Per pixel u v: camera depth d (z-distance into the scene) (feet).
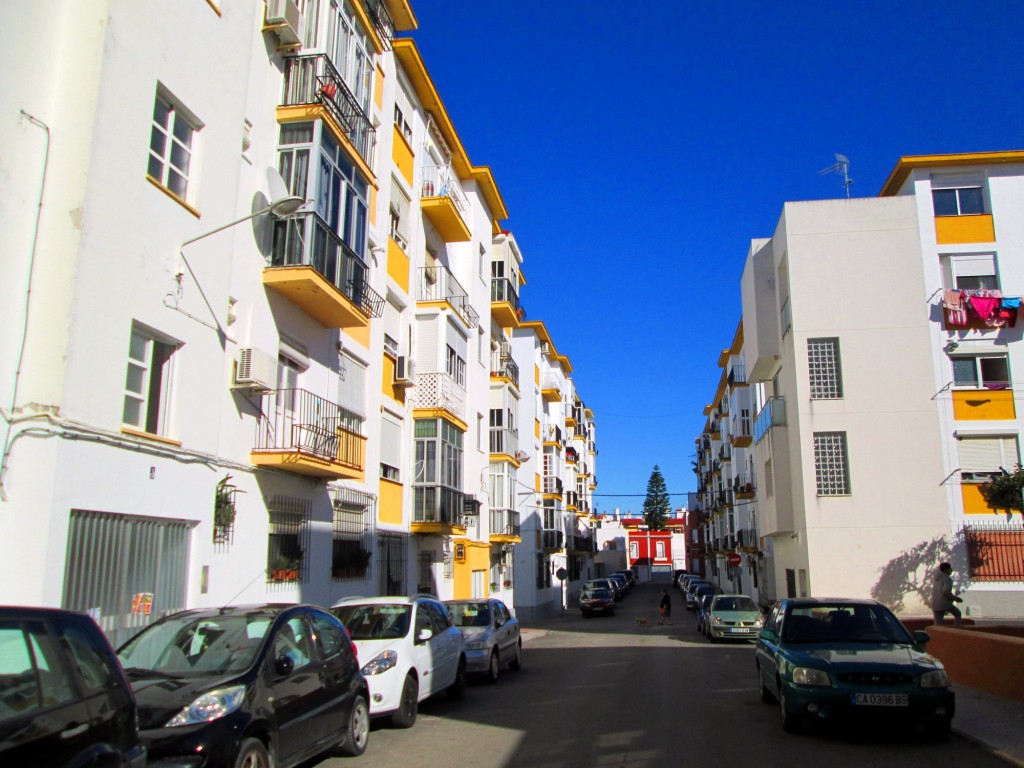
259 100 45.75
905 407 82.64
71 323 29.48
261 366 41.93
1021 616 78.07
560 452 177.06
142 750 16.16
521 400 145.18
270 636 24.04
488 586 97.45
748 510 152.56
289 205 38.27
